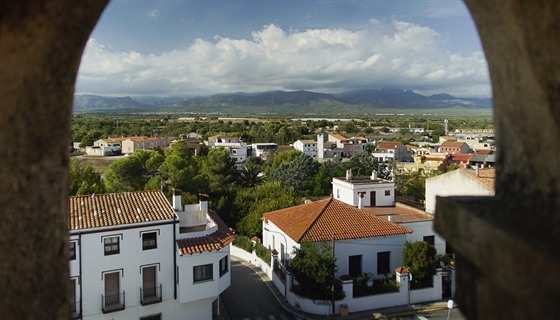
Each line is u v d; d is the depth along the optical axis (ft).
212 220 72.84
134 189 126.52
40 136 10.96
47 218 11.39
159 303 61.52
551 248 6.66
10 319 10.40
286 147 322.75
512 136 9.04
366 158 179.32
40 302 11.19
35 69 10.35
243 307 69.72
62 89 11.34
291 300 70.08
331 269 66.03
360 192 100.27
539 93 7.92
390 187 103.55
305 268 65.87
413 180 155.94
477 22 9.71
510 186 9.16
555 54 7.45
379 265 73.77
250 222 107.24
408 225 80.18
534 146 8.27
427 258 70.28
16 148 10.38
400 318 64.28
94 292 57.82
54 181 11.58
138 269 60.49
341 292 65.62
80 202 63.93
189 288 61.72
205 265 63.05
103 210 62.44
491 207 8.86
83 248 57.21
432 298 69.92
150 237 61.31
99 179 117.80
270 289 77.46
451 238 9.31
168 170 130.41
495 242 7.66
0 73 9.61
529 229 7.49
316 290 66.08
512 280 7.23
